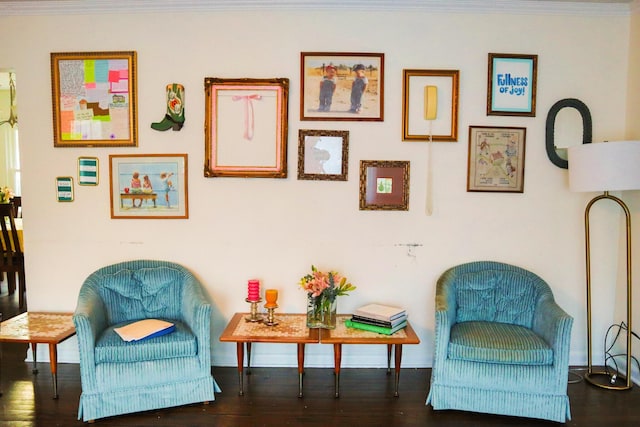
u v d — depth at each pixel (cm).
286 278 305
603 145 251
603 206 305
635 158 247
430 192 300
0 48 299
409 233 303
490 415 246
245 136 297
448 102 296
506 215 303
